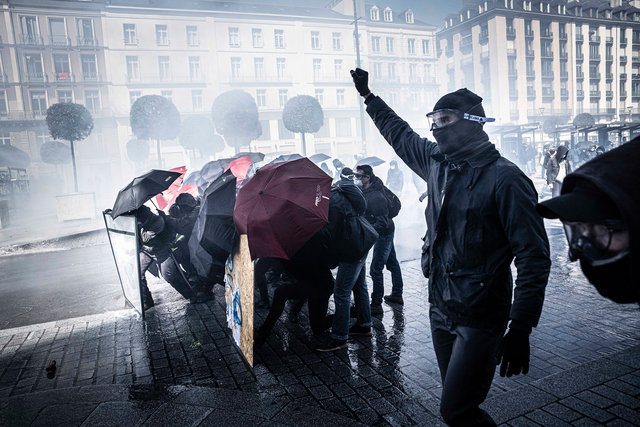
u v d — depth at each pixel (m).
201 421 2.96
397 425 2.84
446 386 1.91
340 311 4.06
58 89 44.19
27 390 3.67
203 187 7.66
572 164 18.36
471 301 1.90
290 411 3.02
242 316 3.90
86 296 6.84
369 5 58.16
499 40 55.59
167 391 3.43
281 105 51.00
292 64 51.34
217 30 48.31
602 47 65.00
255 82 49.47
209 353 4.20
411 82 59.22
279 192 3.46
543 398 2.87
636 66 68.88
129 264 5.43
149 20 46.03
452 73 63.97
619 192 0.95
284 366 3.82
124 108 45.78
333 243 3.87
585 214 1.01
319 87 52.78
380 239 4.89
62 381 3.80
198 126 34.75
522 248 1.77
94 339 4.75
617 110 66.75
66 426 2.99
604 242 1.00
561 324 4.28
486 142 1.97
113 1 45.66
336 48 53.75
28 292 7.34
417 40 59.91
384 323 4.67
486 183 1.88
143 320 5.26
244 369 3.80
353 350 4.05
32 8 42.84
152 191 5.06
